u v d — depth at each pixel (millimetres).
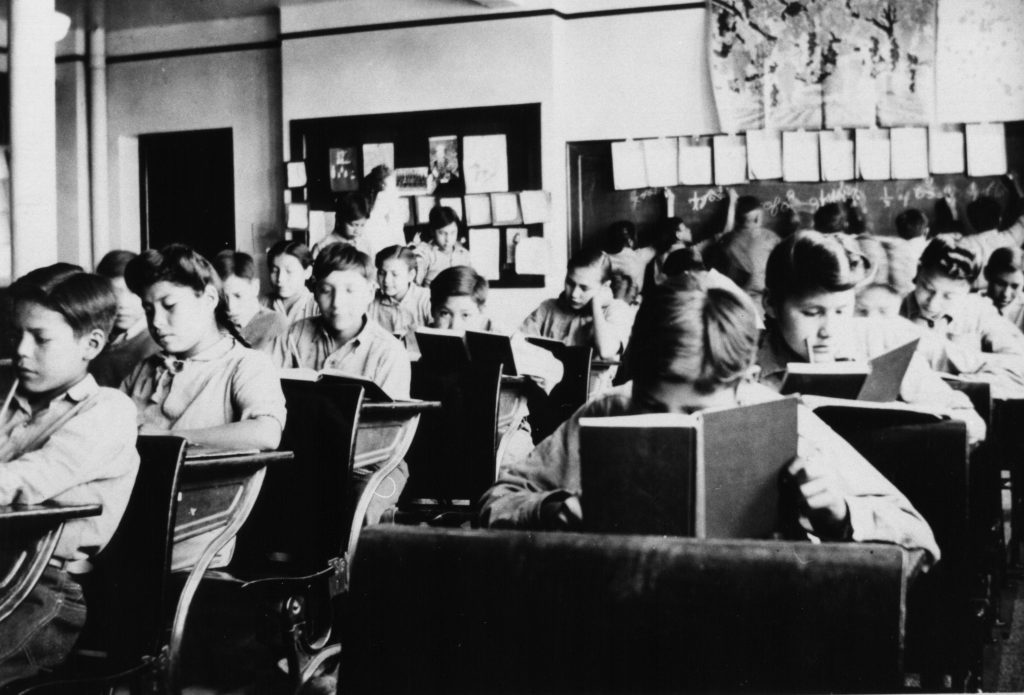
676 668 1053
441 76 8258
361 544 1157
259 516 2752
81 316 2113
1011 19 7254
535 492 1630
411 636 1134
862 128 7527
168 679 2047
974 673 2238
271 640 2693
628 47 7969
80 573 2062
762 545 1051
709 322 1519
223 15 9055
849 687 1001
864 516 1470
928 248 5148
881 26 7465
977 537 2471
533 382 4410
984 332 5180
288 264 5809
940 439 2014
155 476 2010
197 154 9336
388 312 5980
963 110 7367
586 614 1084
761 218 7711
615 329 6484
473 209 8188
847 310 2205
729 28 7734
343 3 8500
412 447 3830
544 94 7996
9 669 1906
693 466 1288
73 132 9445
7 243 7930
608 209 8031
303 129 8648
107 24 9312
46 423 2096
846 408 2057
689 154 7848
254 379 2779
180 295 2812
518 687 1100
